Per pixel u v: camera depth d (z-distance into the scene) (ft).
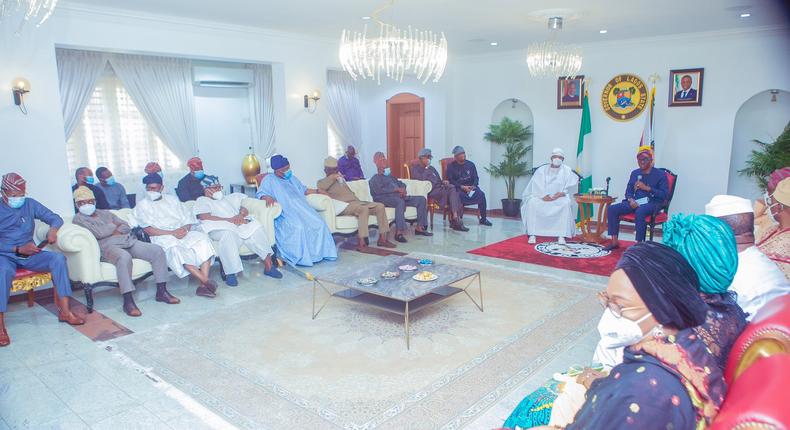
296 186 19.71
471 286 15.74
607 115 25.20
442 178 26.71
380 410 9.03
